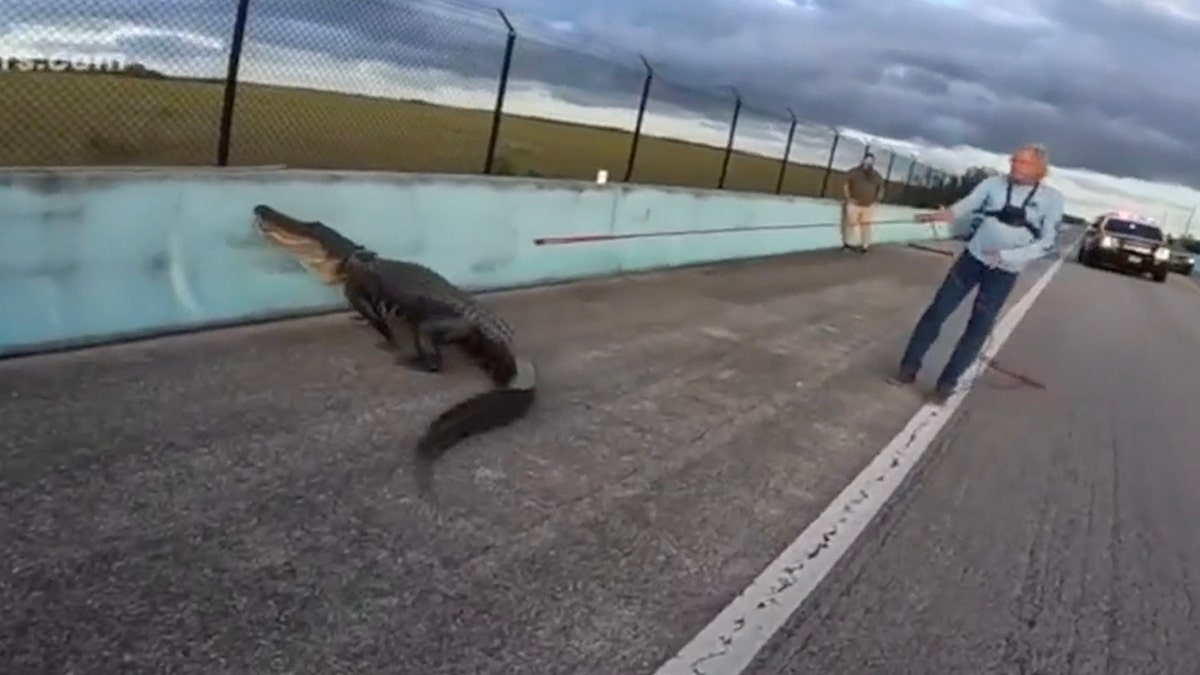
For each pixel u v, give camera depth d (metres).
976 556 3.47
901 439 4.80
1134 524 4.09
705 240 10.26
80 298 3.95
